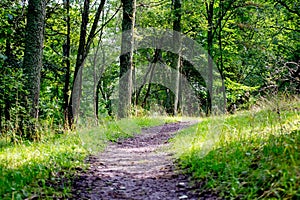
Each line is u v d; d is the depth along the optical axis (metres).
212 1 25.09
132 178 6.40
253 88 24.67
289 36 26.92
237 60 28.91
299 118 7.94
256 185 4.64
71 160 7.57
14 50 15.61
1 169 6.02
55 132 11.84
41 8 10.59
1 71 10.53
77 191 5.42
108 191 5.54
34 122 10.42
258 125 8.20
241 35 28.66
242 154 5.91
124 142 11.70
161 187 5.70
